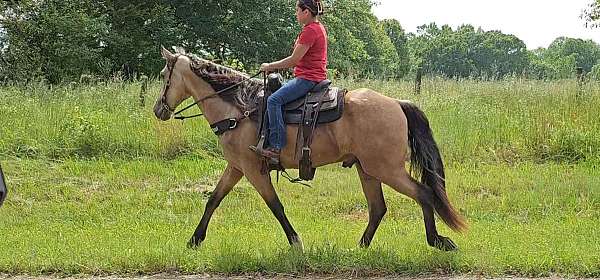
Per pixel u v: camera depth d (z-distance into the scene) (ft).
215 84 26.81
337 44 120.06
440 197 25.23
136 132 48.80
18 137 47.78
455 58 294.46
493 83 61.87
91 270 24.35
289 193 39.78
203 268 24.26
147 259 24.59
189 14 109.70
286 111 25.48
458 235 28.91
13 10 93.76
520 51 289.53
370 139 24.81
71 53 93.45
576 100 53.83
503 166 44.93
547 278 22.82
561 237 28.19
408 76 72.95
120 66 105.60
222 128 26.40
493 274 23.18
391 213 36.14
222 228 32.07
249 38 111.04
